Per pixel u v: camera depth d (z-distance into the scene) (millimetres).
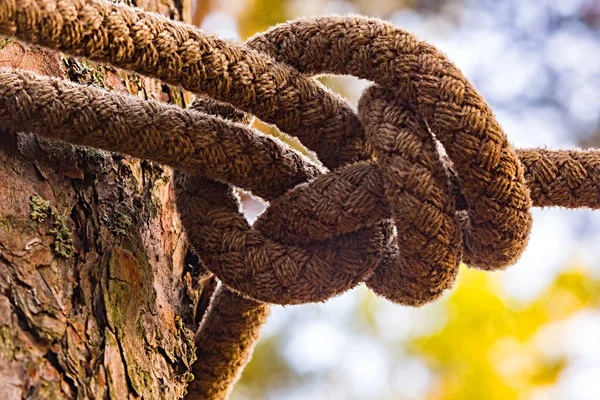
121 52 861
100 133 882
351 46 897
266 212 913
